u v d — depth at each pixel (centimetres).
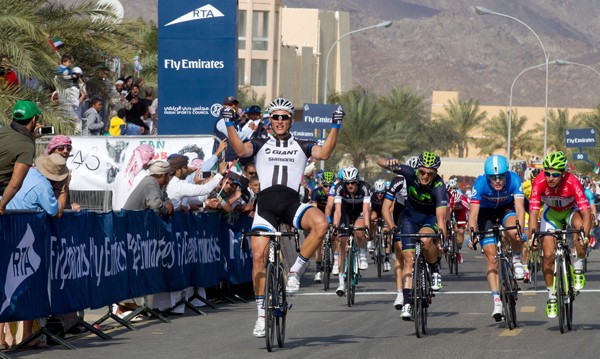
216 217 2605
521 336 1889
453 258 3753
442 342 1817
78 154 2844
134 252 2098
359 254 3083
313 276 3741
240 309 2512
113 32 4359
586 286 3052
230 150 3066
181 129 3431
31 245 1680
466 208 3953
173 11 3406
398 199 2223
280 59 14275
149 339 1897
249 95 13650
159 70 3425
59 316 1850
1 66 3200
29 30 3356
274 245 1753
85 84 4147
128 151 2839
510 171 2144
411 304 1959
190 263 2405
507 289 1983
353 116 12331
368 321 2197
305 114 5997
